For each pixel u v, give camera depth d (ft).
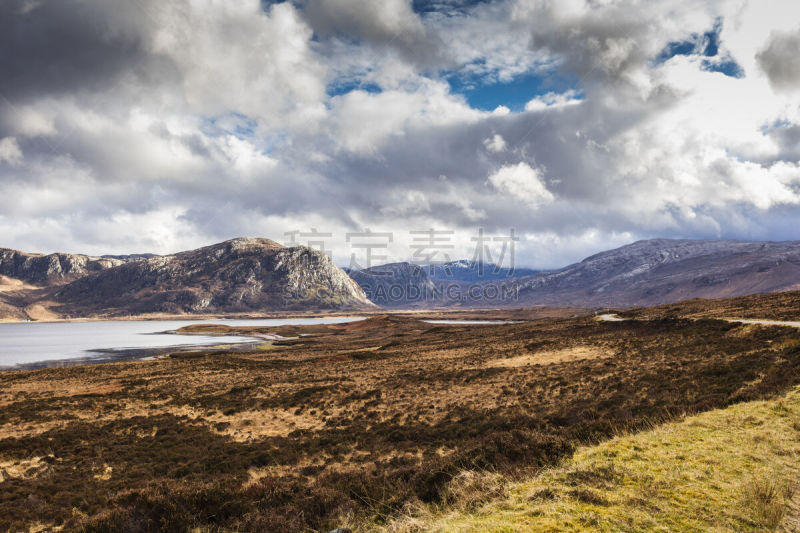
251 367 209.67
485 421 74.38
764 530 20.89
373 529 27.43
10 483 56.49
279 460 63.26
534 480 29.66
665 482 27.35
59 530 40.86
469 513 25.53
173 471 59.57
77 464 64.95
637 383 86.79
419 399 104.42
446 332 393.09
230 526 32.81
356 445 69.56
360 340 408.26
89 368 214.48
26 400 128.36
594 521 22.07
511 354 171.22
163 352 360.48
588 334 205.98
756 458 31.45
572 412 69.62
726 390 61.62
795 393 50.26
